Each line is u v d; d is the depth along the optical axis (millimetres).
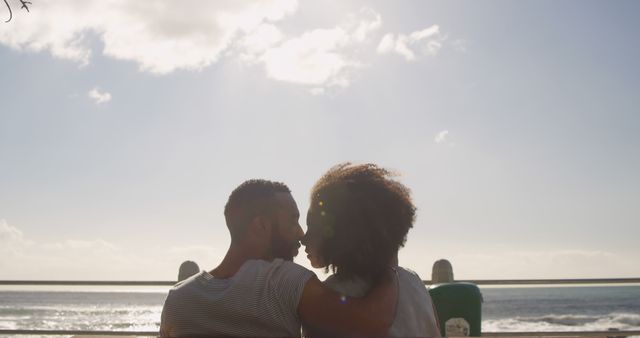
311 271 1678
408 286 1679
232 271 1753
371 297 1577
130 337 3607
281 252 1789
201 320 1675
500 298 74250
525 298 74125
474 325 2426
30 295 88688
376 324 1561
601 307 65625
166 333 1759
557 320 57375
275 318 1624
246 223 1770
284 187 1844
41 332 4730
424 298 1695
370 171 1695
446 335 2402
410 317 1620
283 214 1785
